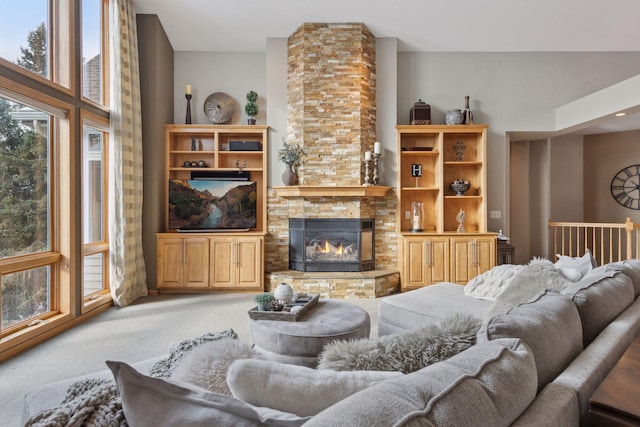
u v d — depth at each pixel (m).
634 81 4.29
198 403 0.80
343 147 5.19
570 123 5.31
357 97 5.18
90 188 4.21
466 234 5.12
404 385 0.72
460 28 5.23
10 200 3.07
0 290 2.95
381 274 5.01
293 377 0.92
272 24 5.20
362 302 4.60
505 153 5.64
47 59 3.46
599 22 5.07
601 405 0.84
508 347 0.94
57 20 3.60
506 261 5.31
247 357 1.19
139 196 4.84
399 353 1.09
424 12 4.99
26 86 3.08
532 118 5.63
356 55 5.18
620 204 7.46
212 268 5.05
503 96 5.63
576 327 1.30
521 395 0.80
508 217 5.71
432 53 5.64
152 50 5.02
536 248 6.93
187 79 5.69
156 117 5.05
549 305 1.30
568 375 1.01
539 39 5.39
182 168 5.38
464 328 1.19
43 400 1.39
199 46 5.61
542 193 6.88
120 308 4.30
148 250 5.03
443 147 5.43
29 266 3.21
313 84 5.19
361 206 5.18
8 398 2.31
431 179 5.63
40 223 3.41
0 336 2.95
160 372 1.45
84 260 4.08
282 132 5.45
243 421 0.77
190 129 5.35
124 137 4.46
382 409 0.64
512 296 2.08
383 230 5.41
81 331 3.52
